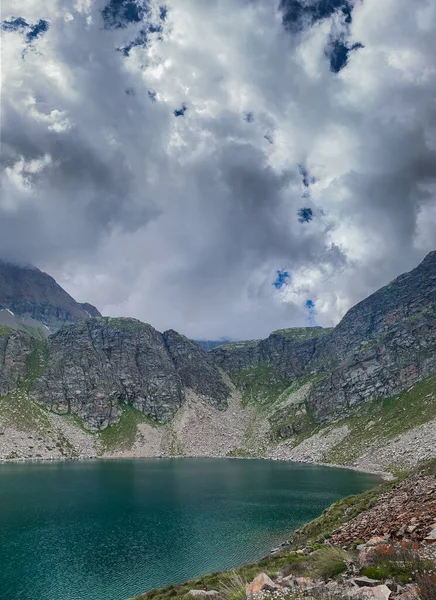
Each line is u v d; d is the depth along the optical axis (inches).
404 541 840.9
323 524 2437.3
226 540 3058.6
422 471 2554.1
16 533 3294.8
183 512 4052.7
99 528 3440.0
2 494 5068.9
